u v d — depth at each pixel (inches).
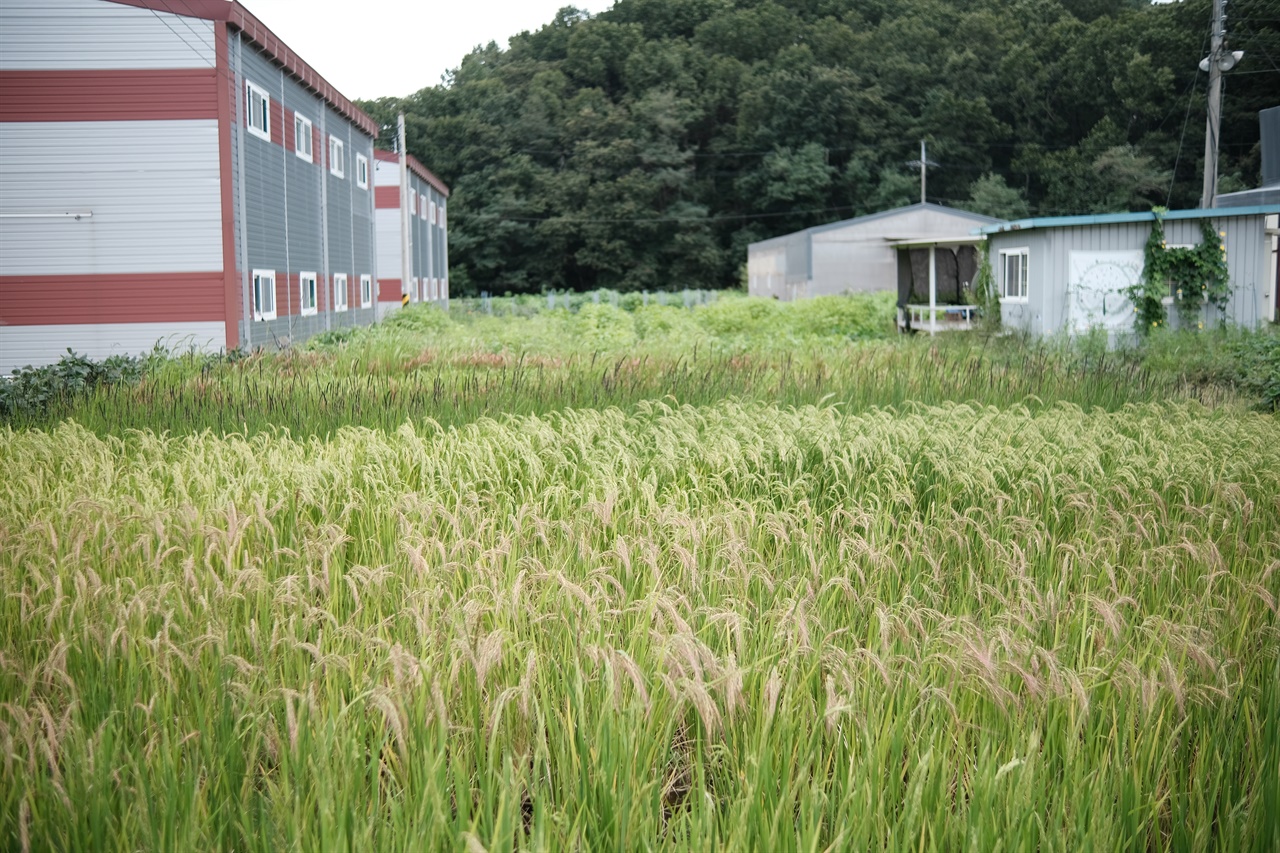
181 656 166.4
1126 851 146.3
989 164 3088.1
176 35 845.8
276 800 140.3
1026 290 978.1
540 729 151.6
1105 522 276.7
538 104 3270.2
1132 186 2706.7
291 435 428.8
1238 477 325.7
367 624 201.3
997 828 142.2
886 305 1307.8
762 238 3149.6
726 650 186.4
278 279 1021.2
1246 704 171.6
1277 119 1194.6
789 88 3218.5
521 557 232.1
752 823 140.3
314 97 1176.8
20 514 276.2
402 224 1471.5
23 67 841.5
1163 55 2891.2
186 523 241.6
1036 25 3459.6
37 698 171.2
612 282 3063.5
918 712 169.9
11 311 850.1
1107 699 173.2
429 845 133.6
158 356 671.1
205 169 857.5
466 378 544.4
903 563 247.4
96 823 135.0
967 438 354.9
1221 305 904.9
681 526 243.1
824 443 339.3
